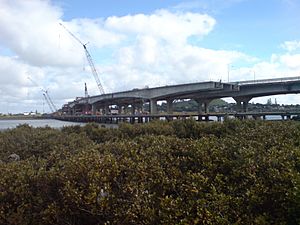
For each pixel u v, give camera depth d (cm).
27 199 652
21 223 607
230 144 801
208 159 691
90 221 577
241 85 6994
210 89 6912
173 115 6550
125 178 600
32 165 838
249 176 573
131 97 8900
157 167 630
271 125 1519
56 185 642
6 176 708
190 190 538
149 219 484
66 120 11706
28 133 2597
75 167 623
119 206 532
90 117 9600
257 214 498
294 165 592
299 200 463
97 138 2783
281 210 493
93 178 573
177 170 634
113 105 12244
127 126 3108
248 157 654
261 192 516
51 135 2411
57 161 829
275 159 615
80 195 548
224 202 496
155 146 818
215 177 609
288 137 1026
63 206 595
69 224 577
